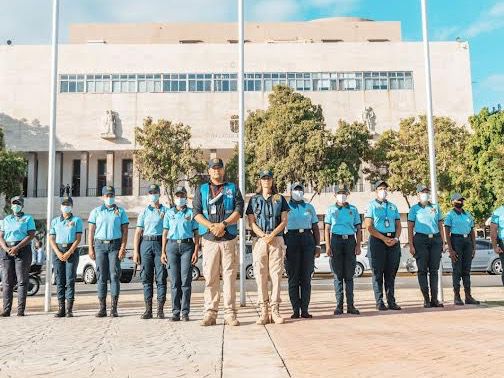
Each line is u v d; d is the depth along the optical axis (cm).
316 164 3005
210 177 797
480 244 2266
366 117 4456
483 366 474
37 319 866
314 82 4522
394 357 520
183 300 836
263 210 803
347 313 885
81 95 4453
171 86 4491
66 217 910
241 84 1008
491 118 3134
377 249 929
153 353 567
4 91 4453
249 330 720
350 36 5316
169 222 849
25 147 4412
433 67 4569
